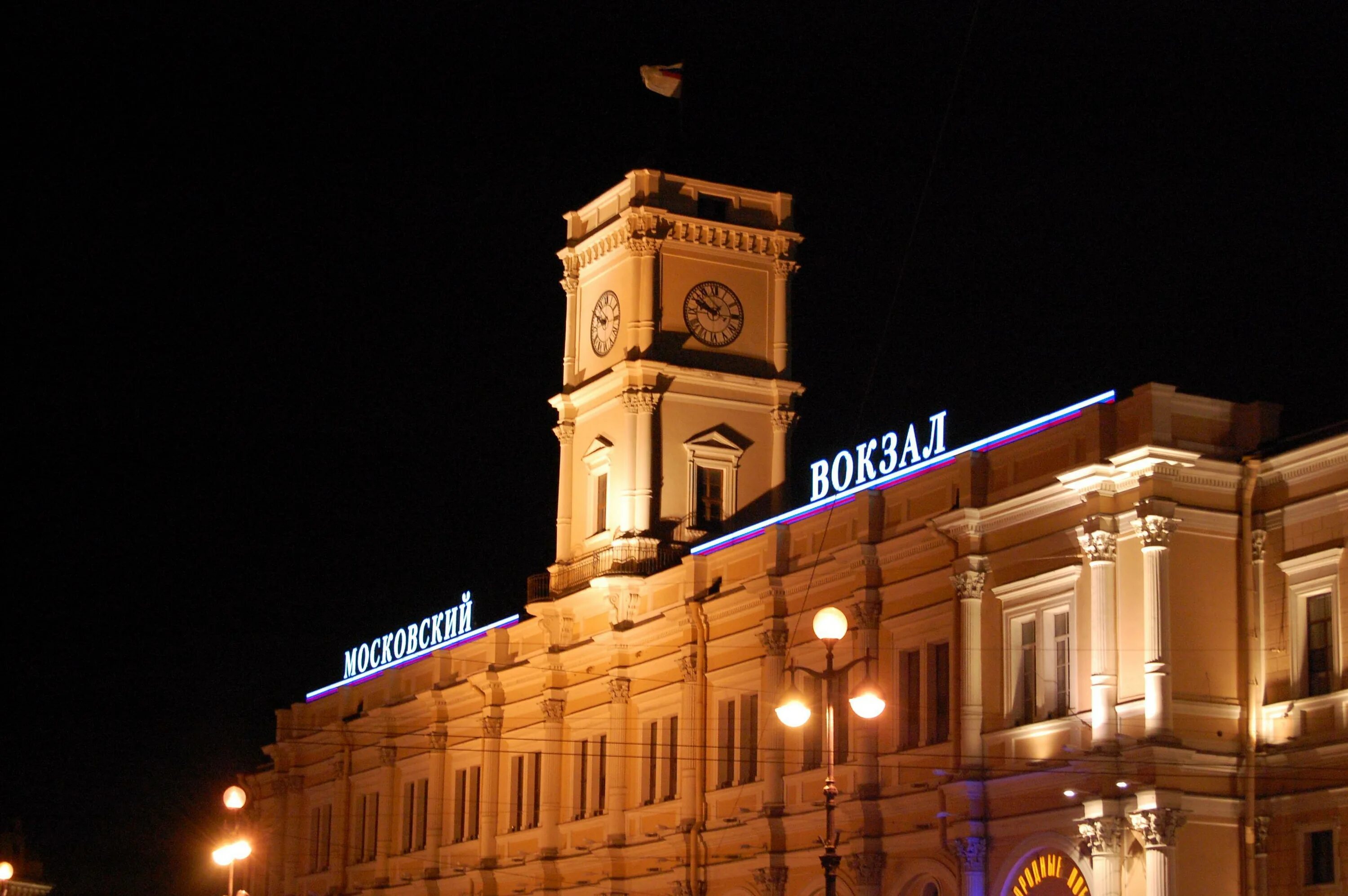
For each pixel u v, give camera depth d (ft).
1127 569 126.72
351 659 264.11
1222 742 124.26
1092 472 128.47
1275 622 125.59
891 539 149.79
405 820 238.48
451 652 231.30
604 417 203.31
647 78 208.74
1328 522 123.13
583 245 212.02
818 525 162.30
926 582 146.41
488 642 219.41
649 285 200.23
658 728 184.03
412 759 237.04
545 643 206.49
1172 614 124.06
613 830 186.09
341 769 256.93
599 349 206.69
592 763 194.90
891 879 147.23
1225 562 127.44
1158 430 126.52
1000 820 135.44
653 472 196.13
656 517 195.42
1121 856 123.85
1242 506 128.16
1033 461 137.49
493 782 213.66
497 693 215.51
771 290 207.82
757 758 166.81
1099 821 124.26
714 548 177.06
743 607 170.09
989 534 140.67
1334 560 121.80
